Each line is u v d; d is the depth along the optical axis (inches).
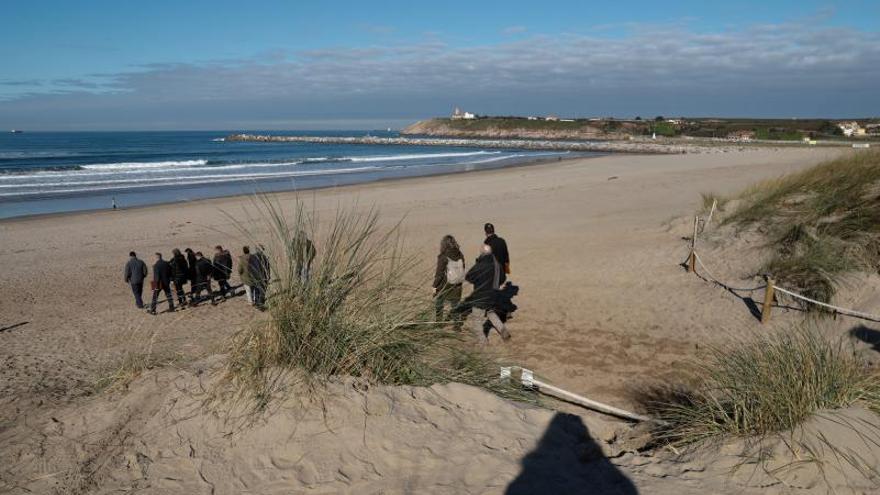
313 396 142.4
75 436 141.6
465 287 411.2
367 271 178.5
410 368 165.5
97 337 355.3
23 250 686.5
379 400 144.6
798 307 282.7
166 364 185.5
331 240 176.9
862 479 120.5
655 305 330.6
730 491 121.3
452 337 187.0
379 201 996.6
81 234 782.5
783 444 132.6
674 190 895.1
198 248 657.6
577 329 306.3
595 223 629.3
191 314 407.5
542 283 400.2
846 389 147.6
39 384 251.6
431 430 138.3
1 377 269.3
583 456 140.6
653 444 158.9
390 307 174.4
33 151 3388.3
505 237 593.9
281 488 119.9
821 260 296.0
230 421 138.4
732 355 183.0
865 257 292.0
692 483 125.4
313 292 162.9
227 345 174.6
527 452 134.3
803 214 358.0
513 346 284.4
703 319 301.1
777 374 153.6
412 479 121.9
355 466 125.6
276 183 1460.4
